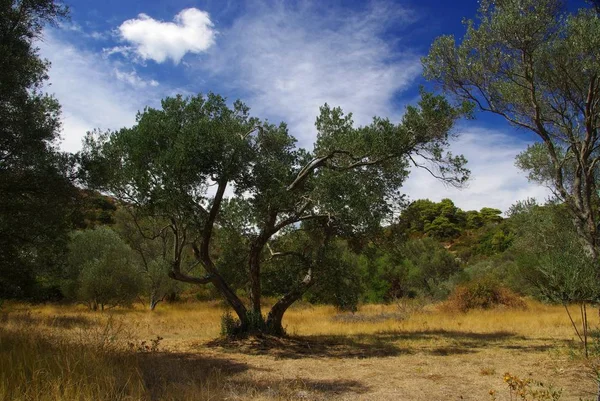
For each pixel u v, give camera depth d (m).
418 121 10.62
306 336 13.40
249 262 12.64
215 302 33.47
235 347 10.77
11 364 5.36
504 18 8.91
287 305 12.57
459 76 10.14
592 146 9.04
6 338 7.43
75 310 23.66
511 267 28.56
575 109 9.70
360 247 13.55
